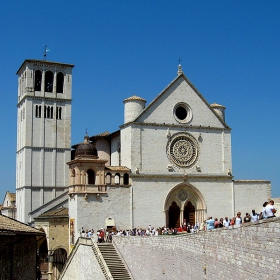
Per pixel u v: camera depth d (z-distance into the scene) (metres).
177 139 83.62
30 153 113.06
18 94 124.19
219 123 87.62
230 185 86.56
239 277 32.06
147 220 78.81
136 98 83.06
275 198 86.31
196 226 76.00
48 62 117.12
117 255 62.84
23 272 36.28
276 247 27.41
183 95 85.19
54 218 82.88
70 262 68.81
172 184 81.69
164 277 48.62
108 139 95.69
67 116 117.88
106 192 76.38
